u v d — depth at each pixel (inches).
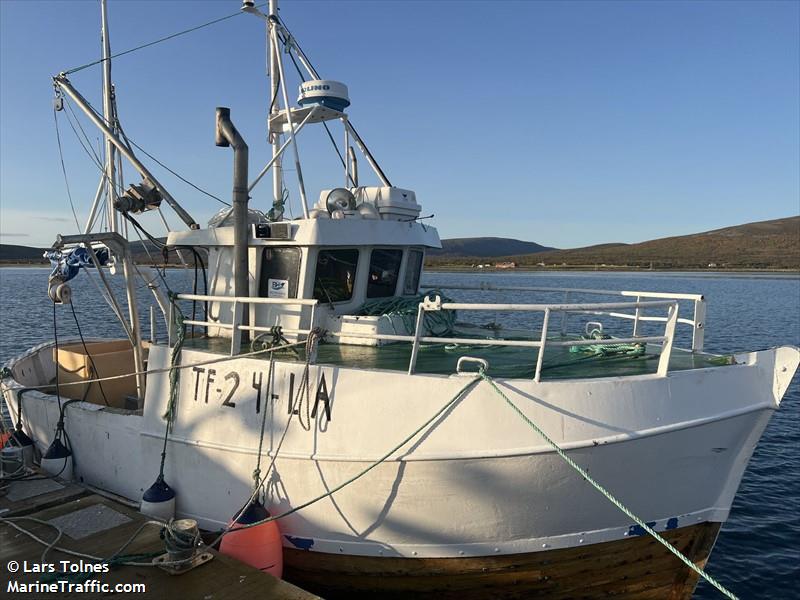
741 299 2322.8
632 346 278.8
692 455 230.4
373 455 224.7
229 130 290.7
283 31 341.7
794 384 794.2
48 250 316.2
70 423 318.0
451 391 218.8
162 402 275.0
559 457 215.5
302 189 313.3
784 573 340.5
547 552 229.9
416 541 228.7
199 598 207.0
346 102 342.6
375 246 317.1
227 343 301.0
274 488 243.0
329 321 303.6
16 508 271.6
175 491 268.5
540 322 1166.3
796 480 470.3
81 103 309.1
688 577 251.6
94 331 1105.4
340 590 249.0
